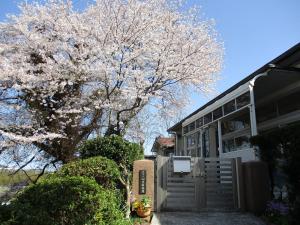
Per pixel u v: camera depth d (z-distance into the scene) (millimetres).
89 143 8617
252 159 9031
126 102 12273
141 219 6961
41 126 11805
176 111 13844
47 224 4781
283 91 10344
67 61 10672
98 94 12102
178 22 12328
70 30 11406
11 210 4547
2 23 11734
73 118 11938
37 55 11727
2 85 11102
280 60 8789
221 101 10922
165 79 12008
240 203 8047
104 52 10828
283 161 7270
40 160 12539
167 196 8148
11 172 12469
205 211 7891
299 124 6703
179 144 18953
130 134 14664
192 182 8359
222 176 8430
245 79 9938
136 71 11086
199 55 12312
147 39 11492
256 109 12070
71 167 6934
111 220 5203
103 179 7027
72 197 5043
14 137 10344
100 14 11406
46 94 11398
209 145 12664
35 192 5133
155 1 11938
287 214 6625
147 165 7949
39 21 11797
